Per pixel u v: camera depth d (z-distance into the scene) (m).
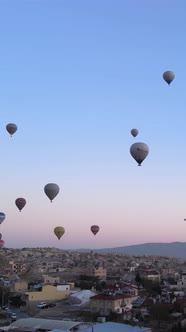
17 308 103.75
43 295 114.75
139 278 156.75
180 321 72.25
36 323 61.47
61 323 61.06
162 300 95.69
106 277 181.75
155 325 73.81
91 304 88.94
